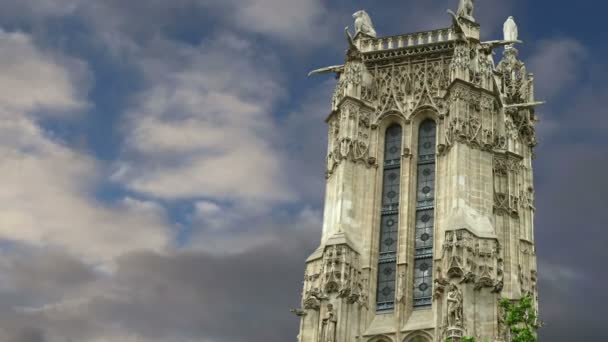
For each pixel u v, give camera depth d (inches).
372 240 2512.3
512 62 3324.3
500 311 2251.5
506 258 2763.3
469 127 2536.9
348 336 2335.1
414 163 2610.7
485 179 2481.5
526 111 3287.4
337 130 2691.9
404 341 2340.1
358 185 2581.2
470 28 2748.5
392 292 2450.8
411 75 2723.9
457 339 2164.1
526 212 3147.1
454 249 2304.4
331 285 2377.0
